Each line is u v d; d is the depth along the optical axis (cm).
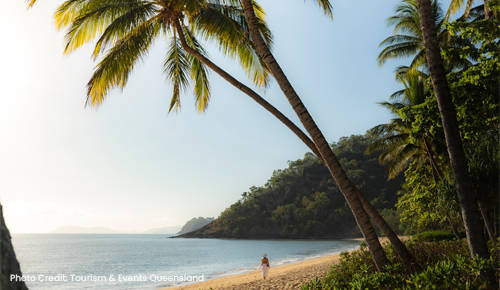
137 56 761
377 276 397
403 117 864
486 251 433
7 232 178
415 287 309
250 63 873
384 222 559
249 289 1287
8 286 163
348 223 11812
